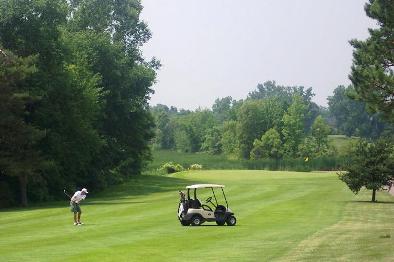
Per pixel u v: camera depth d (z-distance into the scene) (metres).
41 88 54.25
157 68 86.88
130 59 77.62
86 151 60.03
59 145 55.81
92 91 60.84
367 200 43.97
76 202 29.25
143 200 47.84
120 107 74.19
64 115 56.91
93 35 71.62
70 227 28.23
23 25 55.12
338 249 19.02
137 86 77.88
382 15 28.02
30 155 49.66
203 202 42.56
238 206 39.25
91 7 79.62
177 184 71.25
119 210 37.88
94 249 20.08
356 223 28.31
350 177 43.00
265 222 29.09
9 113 47.81
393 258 17.03
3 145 49.12
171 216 32.97
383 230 24.89
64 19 58.97
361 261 16.56
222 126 157.25
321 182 67.75
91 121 62.94
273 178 77.38
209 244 20.91
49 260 17.83
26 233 26.27
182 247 20.23
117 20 83.19
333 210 35.91
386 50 28.38
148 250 19.61
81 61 64.19
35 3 55.53
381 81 27.73
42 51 56.38
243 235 23.53
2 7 54.06
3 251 20.14
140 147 80.94
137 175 87.75
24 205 49.84
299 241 21.27
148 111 86.25
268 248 19.58
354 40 29.33
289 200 44.25
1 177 53.47
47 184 57.28
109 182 71.38
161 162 129.62
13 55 48.34
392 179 42.69
